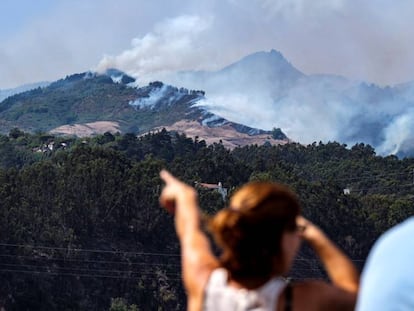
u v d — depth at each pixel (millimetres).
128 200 116500
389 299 3807
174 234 120375
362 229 133500
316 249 4574
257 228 4324
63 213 107750
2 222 97000
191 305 4535
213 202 117688
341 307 4227
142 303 109438
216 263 4566
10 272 96500
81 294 102750
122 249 113375
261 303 4285
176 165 161000
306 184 136250
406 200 151125
